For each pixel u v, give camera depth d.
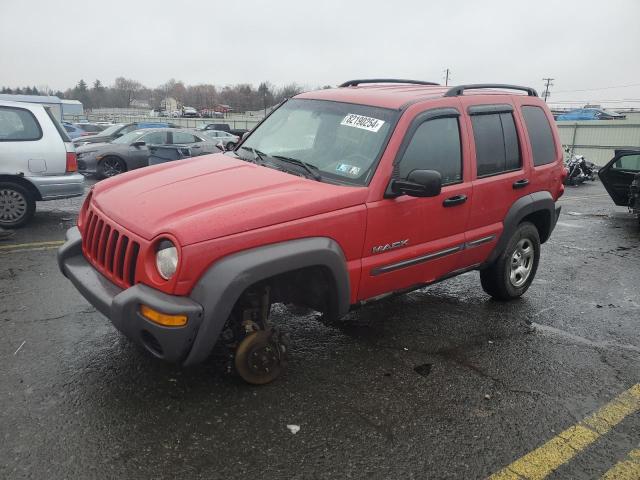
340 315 3.60
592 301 5.66
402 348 4.23
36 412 3.09
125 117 63.56
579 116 43.94
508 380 3.82
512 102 4.98
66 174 7.70
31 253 6.20
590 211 12.15
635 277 6.67
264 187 3.48
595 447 3.10
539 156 5.20
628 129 27.83
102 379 3.48
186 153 8.25
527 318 5.05
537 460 2.96
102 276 3.42
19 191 7.44
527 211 4.96
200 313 2.90
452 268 4.48
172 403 3.25
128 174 4.14
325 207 3.36
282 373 3.71
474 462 2.91
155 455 2.79
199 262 2.88
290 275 3.50
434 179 3.43
